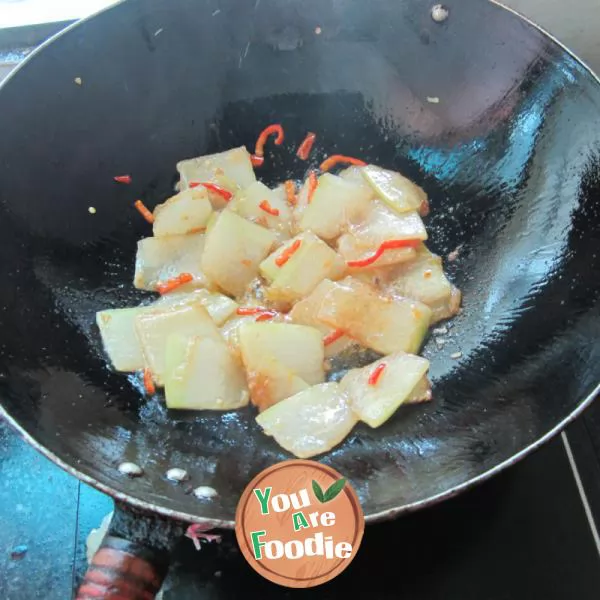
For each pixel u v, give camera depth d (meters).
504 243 0.45
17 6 0.51
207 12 0.46
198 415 0.40
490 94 0.47
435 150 0.50
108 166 0.48
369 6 0.46
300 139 0.53
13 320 0.38
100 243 0.46
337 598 0.37
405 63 0.49
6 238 0.40
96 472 0.33
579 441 0.42
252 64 0.49
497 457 0.33
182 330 0.42
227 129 0.52
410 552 0.38
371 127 0.52
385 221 0.47
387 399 0.39
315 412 0.39
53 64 0.43
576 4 0.50
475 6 0.44
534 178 0.45
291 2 0.46
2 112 0.41
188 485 0.34
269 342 0.41
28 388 0.36
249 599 0.37
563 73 0.43
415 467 0.36
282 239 0.49
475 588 0.37
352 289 0.43
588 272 0.39
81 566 0.38
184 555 0.37
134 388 0.41
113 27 0.44
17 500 0.40
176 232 0.47
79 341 0.41
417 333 0.42
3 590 0.37
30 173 0.43
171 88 0.49
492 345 0.42
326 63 0.50
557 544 0.39
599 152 0.40
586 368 0.35
